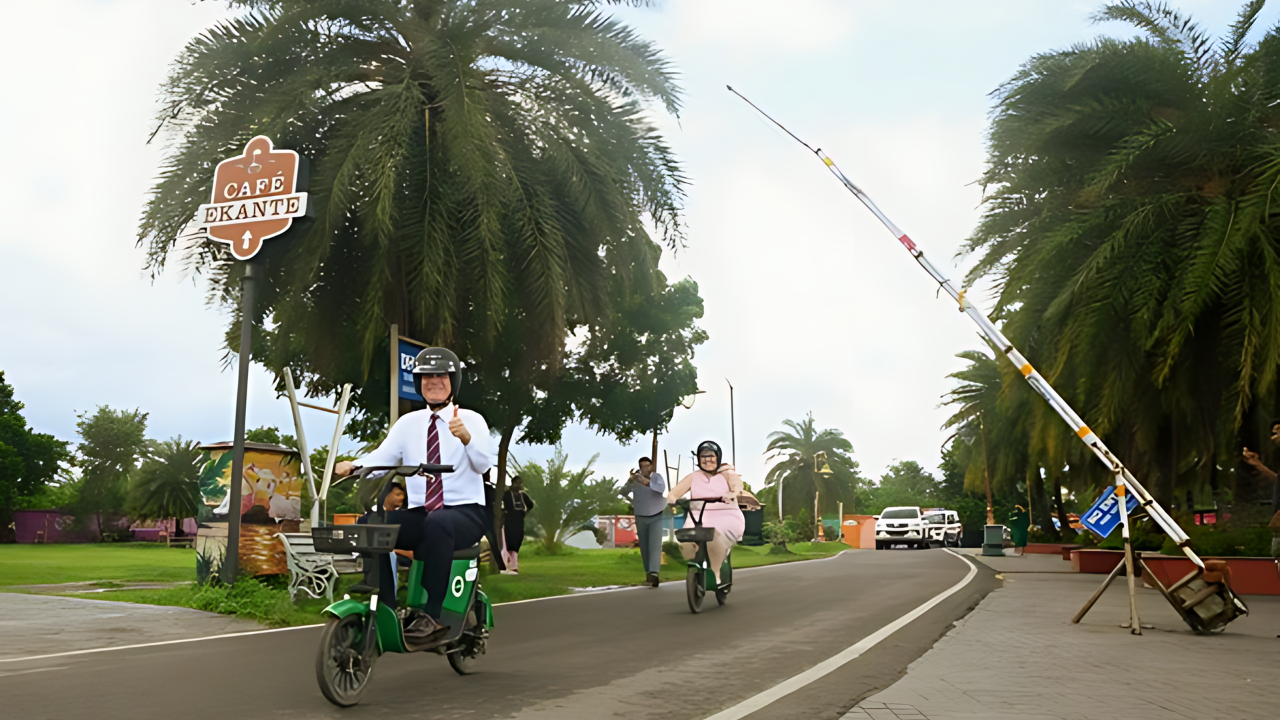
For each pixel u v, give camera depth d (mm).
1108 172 14914
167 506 47500
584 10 15641
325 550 5516
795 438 77750
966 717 5055
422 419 6137
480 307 14633
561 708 5422
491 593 13391
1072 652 7625
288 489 12398
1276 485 9953
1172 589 9055
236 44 14430
